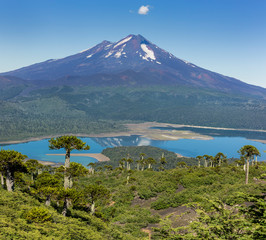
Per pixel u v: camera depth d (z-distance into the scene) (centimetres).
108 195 4416
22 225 2303
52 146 3453
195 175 5991
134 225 3631
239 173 6038
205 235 1587
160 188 5488
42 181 3553
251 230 1462
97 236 2717
